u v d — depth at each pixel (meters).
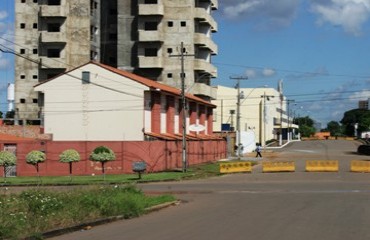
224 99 124.31
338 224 13.80
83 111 50.81
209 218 15.46
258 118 125.50
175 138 51.56
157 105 52.47
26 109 82.75
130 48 83.94
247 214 16.38
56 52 80.94
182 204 20.34
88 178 37.62
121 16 84.25
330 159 61.00
